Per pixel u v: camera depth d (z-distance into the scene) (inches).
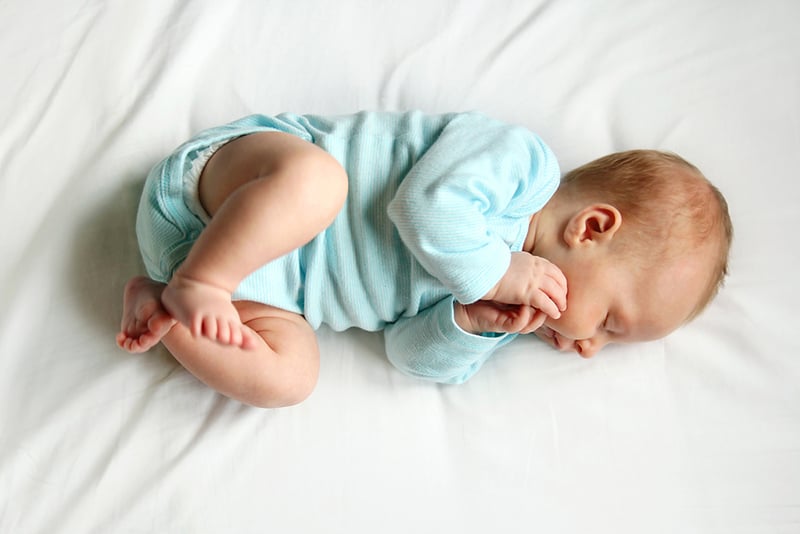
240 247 38.9
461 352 46.9
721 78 59.1
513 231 46.8
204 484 45.1
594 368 51.4
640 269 45.8
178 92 54.6
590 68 58.9
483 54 58.6
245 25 57.4
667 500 48.1
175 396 47.0
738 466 49.3
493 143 44.6
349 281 46.4
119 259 49.8
